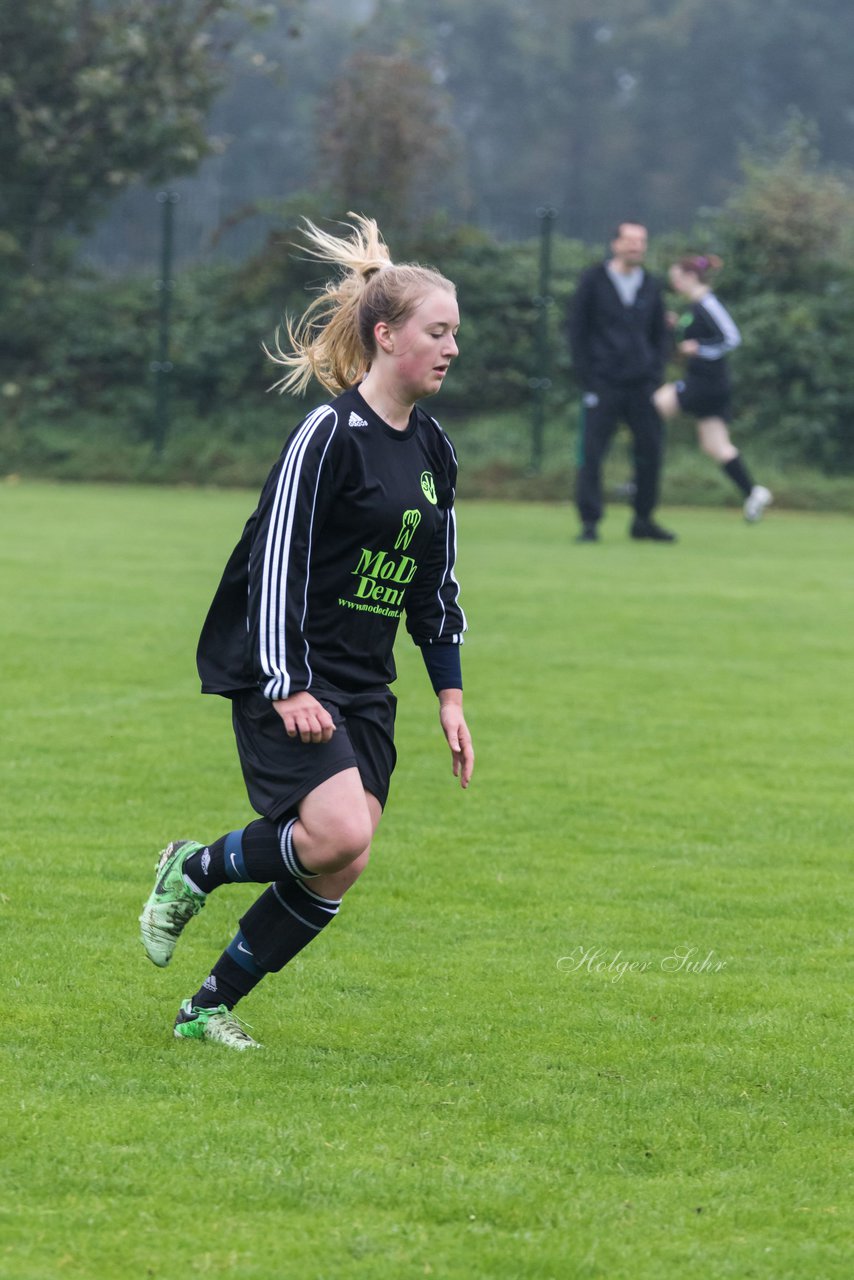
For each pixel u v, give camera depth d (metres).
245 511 59.09
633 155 167.50
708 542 53.78
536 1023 12.46
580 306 50.94
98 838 17.77
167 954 12.15
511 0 177.12
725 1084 11.24
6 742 22.47
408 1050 11.80
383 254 12.21
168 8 80.94
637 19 167.75
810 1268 8.50
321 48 163.38
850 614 37.69
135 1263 8.31
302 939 11.88
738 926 15.35
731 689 28.34
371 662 12.04
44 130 77.94
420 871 16.98
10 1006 12.46
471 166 166.25
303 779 11.37
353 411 11.60
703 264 58.47
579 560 46.91
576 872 17.12
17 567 41.12
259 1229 8.73
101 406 77.12
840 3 166.25
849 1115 10.73
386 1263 8.37
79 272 82.75
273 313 77.38
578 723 25.14
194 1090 10.80
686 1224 8.98
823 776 22.09
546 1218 8.97
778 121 165.38
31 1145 9.74
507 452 72.94
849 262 78.50
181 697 25.98
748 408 75.00
